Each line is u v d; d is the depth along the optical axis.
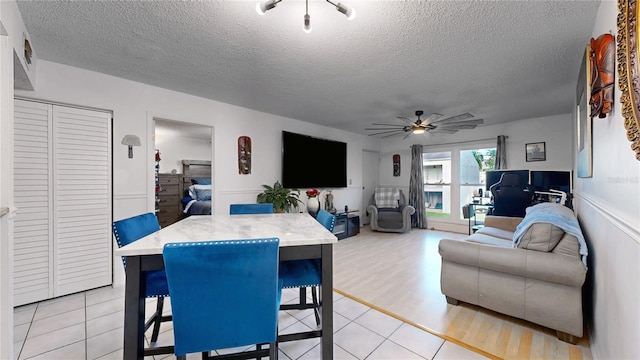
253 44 2.11
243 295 1.02
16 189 2.24
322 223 1.87
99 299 2.42
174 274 0.96
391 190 6.07
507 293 1.95
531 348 1.70
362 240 4.77
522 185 3.64
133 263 1.17
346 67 2.52
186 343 1.00
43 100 2.36
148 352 1.32
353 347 1.72
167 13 1.72
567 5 1.63
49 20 1.80
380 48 2.16
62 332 1.89
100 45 2.12
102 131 2.68
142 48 2.17
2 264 1.43
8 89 1.50
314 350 1.70
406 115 4.31
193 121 3.33
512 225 3.29
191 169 6.34
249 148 3.94
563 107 3.84
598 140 1.56
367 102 3.62
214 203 3.53
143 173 2.91
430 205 6.05
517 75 2.70
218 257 0.97
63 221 2.46
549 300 1.78
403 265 3.37
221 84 2.97
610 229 1.31
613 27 1.33
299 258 1.34
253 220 1.89
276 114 4.29
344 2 1.60
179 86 3.02
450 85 2.98
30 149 2.30
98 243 2.65
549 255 1.77
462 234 5.33
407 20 1.78
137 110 2.88
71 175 2.50
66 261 2.48
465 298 2.17
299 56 2.30
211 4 1.64
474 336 1.83
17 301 2.25
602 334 1.46
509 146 4.84
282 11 1.70
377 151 6.69
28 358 1.61
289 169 4.43
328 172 5.16
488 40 2.04
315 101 3.58
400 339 1.81
